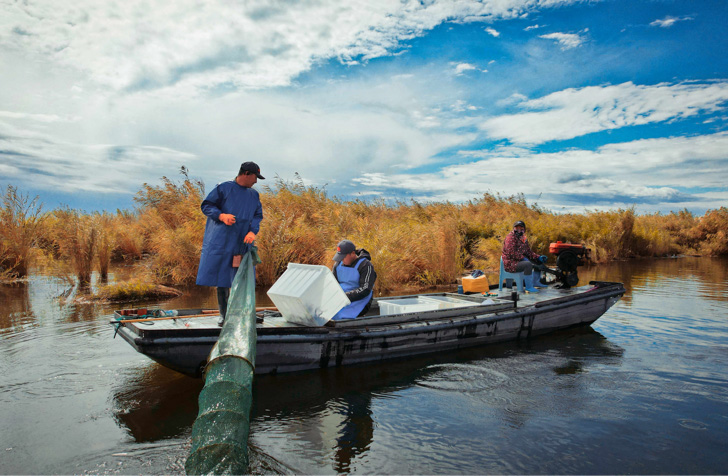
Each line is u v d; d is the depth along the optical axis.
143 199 17.25
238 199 5.19
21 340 6.64
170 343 4.61
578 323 7.95
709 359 6.23
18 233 12.80
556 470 3.49
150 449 3.71
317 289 5.51
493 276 14.38
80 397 4.73
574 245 9.12
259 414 4.45
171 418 4.29
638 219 27.11
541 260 8.99
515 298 7.28
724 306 9.82
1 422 4.15
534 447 3.84
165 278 12.75
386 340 5.91
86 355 6.01
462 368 5.87
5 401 4.61
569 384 5.30
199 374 4.96
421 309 7.10
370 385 5.26
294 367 5.46
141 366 5.66
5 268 12.81
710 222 25.39
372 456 3.68
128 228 18.56
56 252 15.78
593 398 4.88
